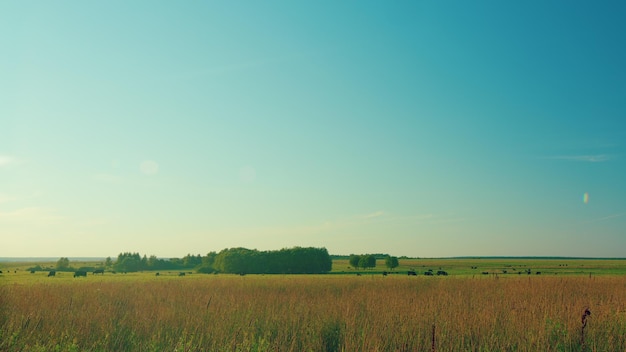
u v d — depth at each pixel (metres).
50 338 11.04
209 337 11.76
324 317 14.38
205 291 28.06
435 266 164.12
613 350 10.94
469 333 11.94
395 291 27.58
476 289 29.11
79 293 24.58
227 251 139.62
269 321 14.42
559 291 24.23
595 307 15.88
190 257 177.12
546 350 10.84
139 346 11.15
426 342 11.21
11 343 10.29
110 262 177.38
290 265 130.88
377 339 11.13
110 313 15.54
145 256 155.00
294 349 11.12
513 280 37.47
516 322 13.36
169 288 30.20
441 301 19.27
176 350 10.25
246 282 41.28
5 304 15.65
